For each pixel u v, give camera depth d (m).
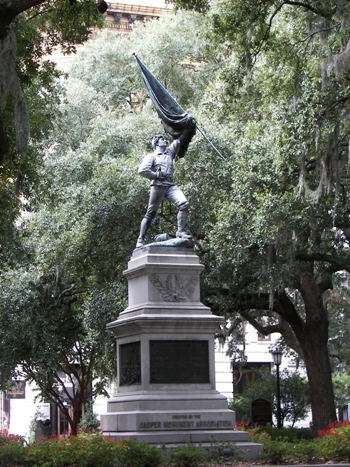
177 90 40.75
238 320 33.09
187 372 16.81
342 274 37.59
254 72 27.22
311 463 15.58
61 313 33.97
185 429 16.27
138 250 17.95
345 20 20.56
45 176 27.48
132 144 32.44
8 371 30.33
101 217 27.27
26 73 24.16
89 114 38.47
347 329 43.00
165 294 17.22
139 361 16.78
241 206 24.42
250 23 22.33
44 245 29.03
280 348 38.78
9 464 14.89
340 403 46.59
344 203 24.80
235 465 14.94
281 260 24.56
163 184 18.39
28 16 23.22
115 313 27.39
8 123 21.66
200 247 27.03
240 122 29.11
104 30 46.22
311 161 24.12
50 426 47.88
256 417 32.62
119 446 14.34
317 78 22.78
